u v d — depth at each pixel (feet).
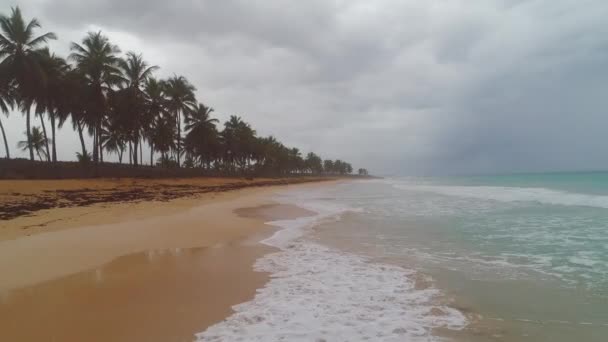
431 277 21.02
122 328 14.26
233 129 212.23
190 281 20.34
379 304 16.87
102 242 29.73
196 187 111.14
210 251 27.96
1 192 61.16
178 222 41.06
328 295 18.06
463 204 63.57
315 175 508.53
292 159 379.76
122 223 38.81
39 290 18.65
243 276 21.35
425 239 32.48
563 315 15.57
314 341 13.15
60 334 13.74
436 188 127.75
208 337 13.50
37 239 29.89
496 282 20.03
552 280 20.25
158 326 14.46
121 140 141.79
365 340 13.26
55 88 95.04
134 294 18.15
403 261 24.76
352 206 63.82
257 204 67.92
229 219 45.52
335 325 14.53
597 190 87.51
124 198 68.08
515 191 94.99
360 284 19.79
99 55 101.45
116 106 109.91
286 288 19.15
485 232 35.37
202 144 171.01
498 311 16.05
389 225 40.91
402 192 106.63
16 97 95.25
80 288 19.01
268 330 14.07
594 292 18.25
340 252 27.68
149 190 89.61
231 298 17.63
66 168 101.30
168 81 144.87
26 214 43.60
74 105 102.17
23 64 84.38
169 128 143.43
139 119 118.52
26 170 89.45
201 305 16.70
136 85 118.32
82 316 15.42
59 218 41.22
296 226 40.60
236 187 128.98
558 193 81.10
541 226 38.09
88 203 57.62
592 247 28.09
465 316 15.51
